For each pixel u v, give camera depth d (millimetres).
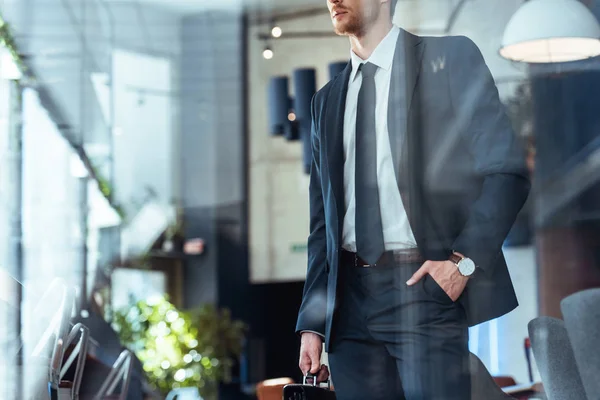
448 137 2457
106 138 11805
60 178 7938
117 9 12336
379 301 2547
